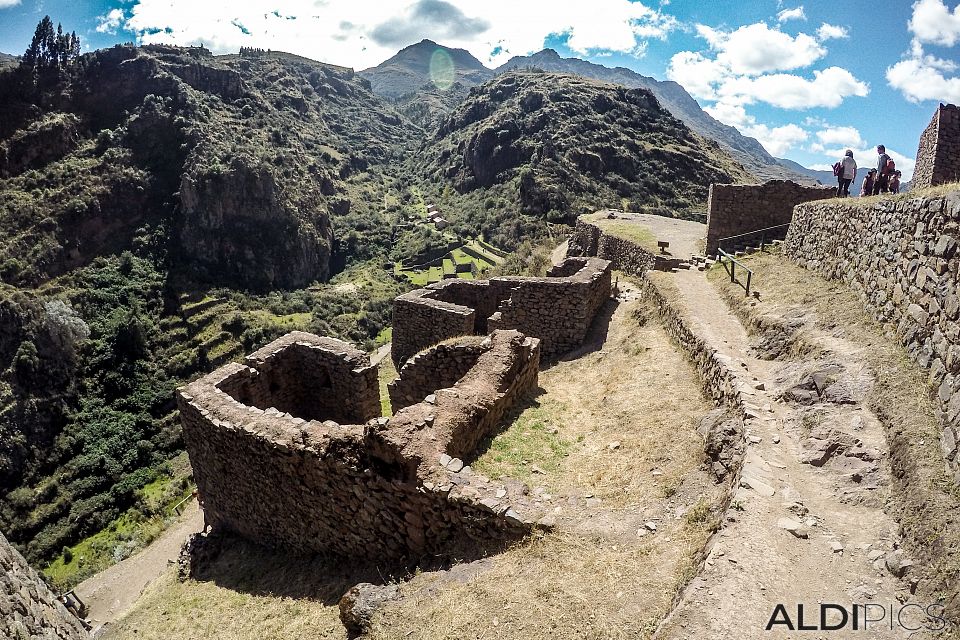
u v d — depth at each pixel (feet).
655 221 113.09
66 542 140.56
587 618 18.89
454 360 43.47
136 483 157.07
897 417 24.50
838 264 44.04
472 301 64.54
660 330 51.72
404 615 21.24
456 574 22.97
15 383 179.01
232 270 257.55
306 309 239.30
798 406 29.68
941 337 25.43
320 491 30.09
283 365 46.09
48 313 194.49
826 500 22.71
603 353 52.21
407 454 26.05
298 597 28.71
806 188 73.77
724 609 17.01
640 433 33.68
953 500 19.08
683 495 26.04
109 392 193.57
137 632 30.68
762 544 19.84
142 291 232.73
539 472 30.17
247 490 34.81
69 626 29.40
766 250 66.74
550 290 56.65
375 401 46.55
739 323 46.44
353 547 29.58
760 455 25.45
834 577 18.52
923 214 29.40
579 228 118.11
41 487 161.07
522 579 21.35
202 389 38.09
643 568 21.01
